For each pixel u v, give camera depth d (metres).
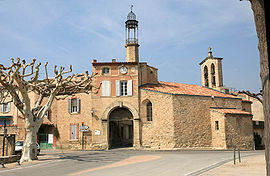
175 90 30.25
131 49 32.34
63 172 12.38
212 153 21.75
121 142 35.62
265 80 4.93
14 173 12.73
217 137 28.66
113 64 30.09
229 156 18.55
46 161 17.30
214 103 30.59
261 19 5.01
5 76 17.52
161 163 14.92
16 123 31.61
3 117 32.06
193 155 19.84
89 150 27.62
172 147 27.09
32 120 18.47
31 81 19.08
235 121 28.73
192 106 28.97
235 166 12.95
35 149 18.31
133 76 29.81
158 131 28.14
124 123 39.09
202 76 38.25
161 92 28.66
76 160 17.52
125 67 30.05
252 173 10.78
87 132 29.61
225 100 31.48
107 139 28.59
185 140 27.72
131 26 33.53
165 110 28.17
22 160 17.58
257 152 23.33
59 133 31.03
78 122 30.36
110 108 29.19
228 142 27.84
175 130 27.44
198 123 28.89
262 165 13.22
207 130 29.25
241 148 28.39
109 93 29.53
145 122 28.92
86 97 30.50
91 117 29.73
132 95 29.38
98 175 11.15
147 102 29.59
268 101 4.86
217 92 34.38
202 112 29.45
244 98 41.00
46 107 19.45
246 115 29.56
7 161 17.30
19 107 18.55
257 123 36.12
